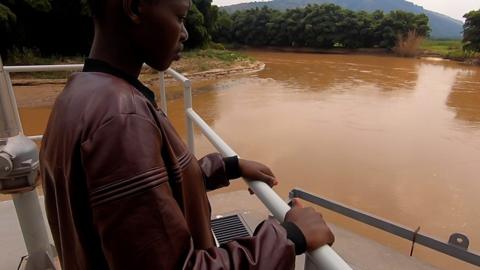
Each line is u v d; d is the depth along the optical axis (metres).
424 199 6.12
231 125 10.60
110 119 0.51
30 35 19.61
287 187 6.46
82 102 0.54
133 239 0.49
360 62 29.42
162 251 0.50
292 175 6.97
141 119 0.53
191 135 1.42
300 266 1.83
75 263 0.62
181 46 0.67
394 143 9.17
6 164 1.17
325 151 8.45
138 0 0.58
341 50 37.06
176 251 0.52
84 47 21.75
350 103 14.06
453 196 6.27
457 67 26.31
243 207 2.65
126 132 0.51
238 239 0.59
